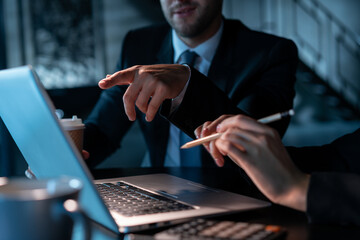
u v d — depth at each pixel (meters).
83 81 6.16
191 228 0.51
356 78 7.12
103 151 1.60
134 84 0.87
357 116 7.09
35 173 0.71
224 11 7.44
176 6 1.53
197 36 1.61
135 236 0.52
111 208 0.64
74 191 0.38
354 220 0.58
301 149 0.97
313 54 7.11
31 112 0.52
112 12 6.39
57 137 0.50
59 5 6.02
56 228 0.36
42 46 5.97
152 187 0.81
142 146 4.87
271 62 1.58
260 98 1.38
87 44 6.19
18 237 0.35
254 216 0.65
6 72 0.51
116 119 1.67
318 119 7.11
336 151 0.90
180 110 0.98
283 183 0.60
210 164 1.54
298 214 0.66
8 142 3.97
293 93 1.56
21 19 5.90
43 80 5.97
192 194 0.75
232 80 1.59
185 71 1.00
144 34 1.82
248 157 0.60
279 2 7.22
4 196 0.36
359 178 0.60
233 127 0.62
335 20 7.11
